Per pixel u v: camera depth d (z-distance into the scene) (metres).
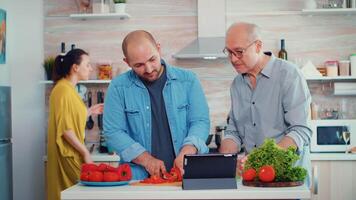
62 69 4.51
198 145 2.97
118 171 2.66
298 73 3.10
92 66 5.53
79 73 4.54
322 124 4.92
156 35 5.49
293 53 5.38
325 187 4.83
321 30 5.36
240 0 5.41
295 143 2.94
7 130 4.55
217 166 2.49
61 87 4.43
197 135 3.03
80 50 4.55
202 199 2.42
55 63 4.55
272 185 2.50
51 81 5.35
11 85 5.36
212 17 5.36
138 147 2.98
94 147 5.44
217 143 5.12
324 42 5.36
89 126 5.48
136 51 2.85
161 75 3.12
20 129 5.38
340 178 4.82
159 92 3.11
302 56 5.38
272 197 2.39
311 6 5.25
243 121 3.25
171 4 5.48
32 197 5.41
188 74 3.18
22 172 5.38
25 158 5.38
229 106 5.43
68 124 4.38
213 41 5.24
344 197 4.83
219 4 5.35
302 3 5.37
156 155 3.11
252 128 3.22
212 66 5.43
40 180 5.42
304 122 3.02
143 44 2.86
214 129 5.42
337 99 5.34
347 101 5.34
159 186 2.60
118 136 3.04
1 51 4.97
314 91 5.36
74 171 4.44
